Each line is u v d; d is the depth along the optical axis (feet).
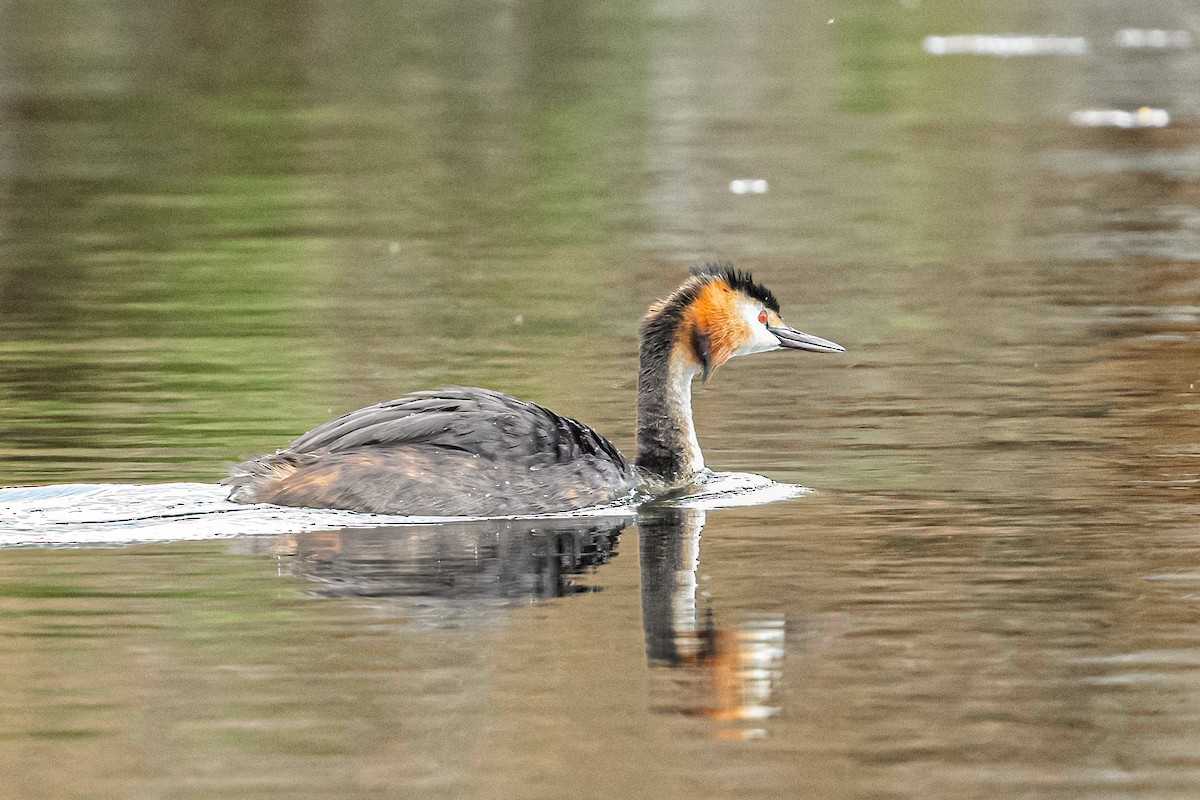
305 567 39.60
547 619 36.40
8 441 51.01
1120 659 34.12
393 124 118.73
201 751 29.91
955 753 30.04
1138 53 149.18
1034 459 50.06
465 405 45.37
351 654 34.32
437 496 43.78
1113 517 44.11
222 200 95.40
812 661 33.99
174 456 49.42
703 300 50.19
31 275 77.61
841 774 29.19
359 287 75.92
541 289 75.77
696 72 140.56
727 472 49.37
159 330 67.51
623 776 29.09
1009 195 96.78
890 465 49.75
